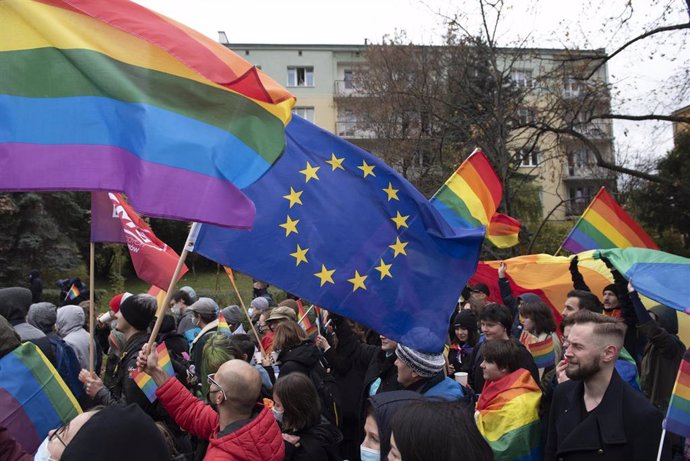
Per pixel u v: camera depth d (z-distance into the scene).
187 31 3.15
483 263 7.85
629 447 2.68
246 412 2.96
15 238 20.83
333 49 39.06
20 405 3.01
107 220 4.48
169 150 2.82
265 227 3.95
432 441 1.63
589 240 7.02
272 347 5.45
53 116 2.77
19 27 2.86
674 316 5.26
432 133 18.94
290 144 4.19
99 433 1.55
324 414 4.80
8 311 4.37
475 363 4.91
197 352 5.85
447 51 18.75
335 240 4.04
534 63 22.02
